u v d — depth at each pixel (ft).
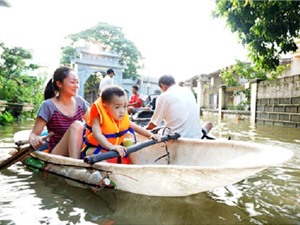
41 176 9.62
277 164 5.88
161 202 7.38
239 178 6.17
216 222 6.53
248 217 6.86
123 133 9.38
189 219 6.64
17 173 9.98
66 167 8.71
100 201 7.52
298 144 18.70
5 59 39.17
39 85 43.45
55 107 10.02
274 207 7.51
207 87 71.41
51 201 7.52
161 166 6.57
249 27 29.04
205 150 9.57
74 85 10.05
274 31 26.48
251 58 32.24
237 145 8.64
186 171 6.30
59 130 10.21
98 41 113.39
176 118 11.58
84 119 11.18
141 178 7.00
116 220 6.48
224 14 28.96
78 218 6.56
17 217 6.57
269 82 37.70
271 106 37.06
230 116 53.26
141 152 10.24
